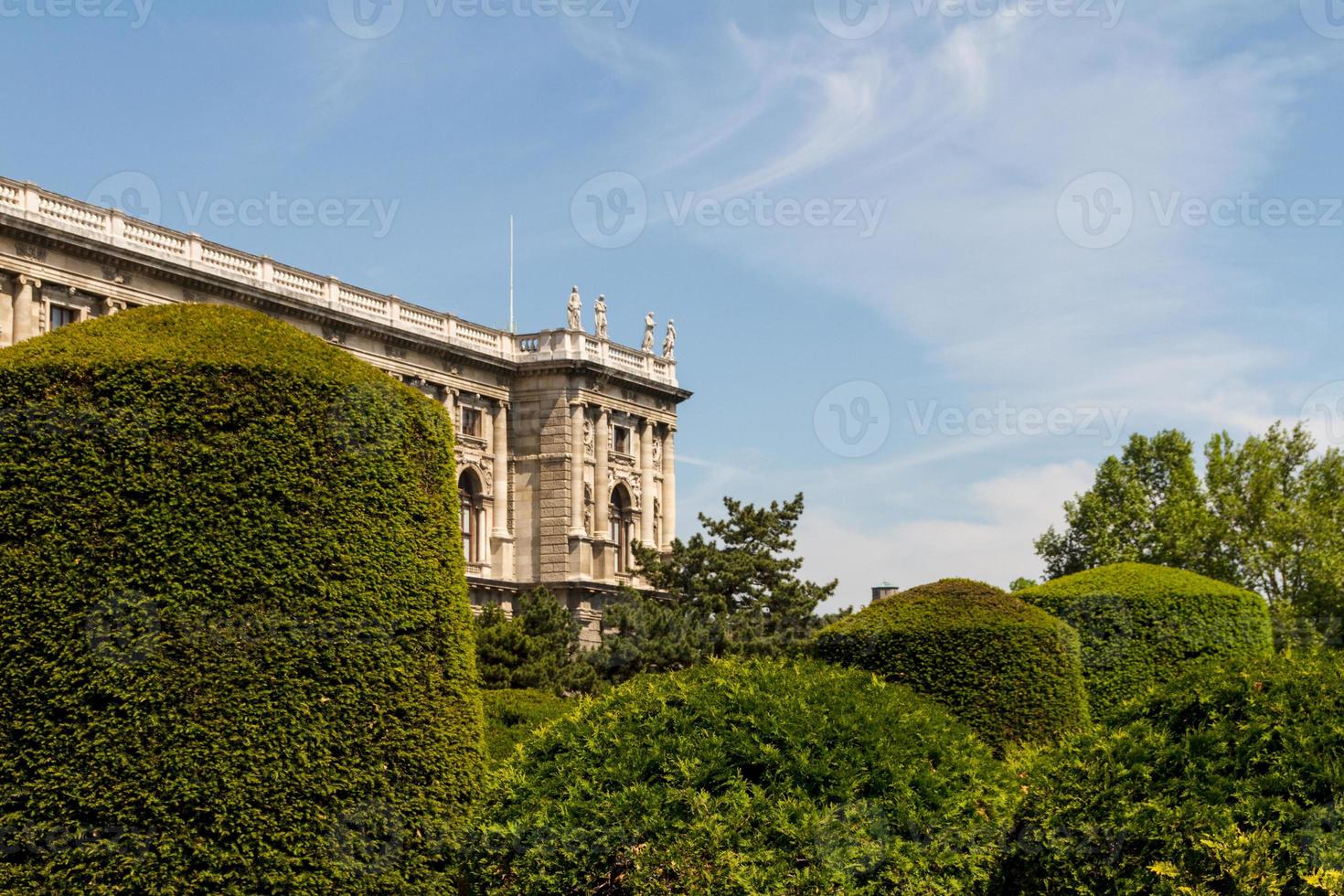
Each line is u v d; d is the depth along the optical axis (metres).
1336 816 12.88
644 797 15.02
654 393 97.62
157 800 15.99
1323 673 13.94
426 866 17.45
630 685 17.33
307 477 17.38
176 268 65.12
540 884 15.12
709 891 14.29
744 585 72.38
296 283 73.94
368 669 17.45
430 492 18.88
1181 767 13.84
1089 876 13.91
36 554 16.25
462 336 86.56
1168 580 34.78
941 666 27.42
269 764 16.53
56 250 59.69
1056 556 90.38
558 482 89.25
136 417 16.70
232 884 16.12
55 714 15.99
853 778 15.12
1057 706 27.56
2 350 17.33
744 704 15.90
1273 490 85.31
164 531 16.53
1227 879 13.04
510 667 55.72
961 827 15.32
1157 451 90.12
